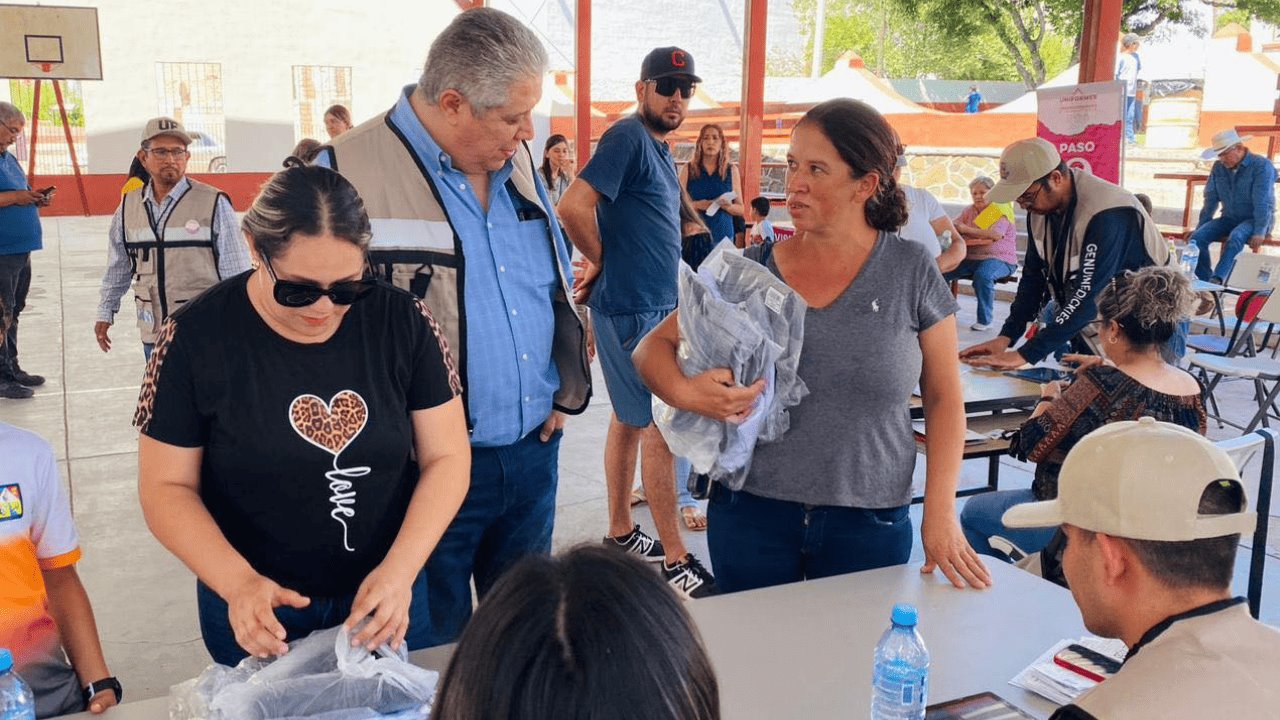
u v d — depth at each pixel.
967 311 10.59
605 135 3.87
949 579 2.20
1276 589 3.96
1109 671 1.80
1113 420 3.07
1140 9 24.33
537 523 2.56
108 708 1.71
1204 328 8.02
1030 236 4.34
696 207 7.52
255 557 1.88
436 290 2.24
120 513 4.82
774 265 2.34
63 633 1.93
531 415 2.43
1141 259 3.95
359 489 1.86
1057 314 4.04
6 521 1.78
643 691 0.71
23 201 6.63
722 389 2.14
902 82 26.33
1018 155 4.07
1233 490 1.36
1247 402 6.78
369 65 21.67
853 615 2.04
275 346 1.80
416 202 2.23
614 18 19.83
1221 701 1.24
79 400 6.75
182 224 4.45
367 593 1.74
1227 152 9.09
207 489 1.87
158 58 20.22
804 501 2.27
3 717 1.53
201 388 1.78
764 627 1.99
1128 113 16.61
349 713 1.50
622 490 4.20
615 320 3.98
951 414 2.29
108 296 4.91
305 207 1.64
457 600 2.46
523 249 2.40
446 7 21.86
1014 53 27.70
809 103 18.06
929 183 16.89
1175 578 1.35
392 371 1.89
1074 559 1.48
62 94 20.83
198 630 3.71
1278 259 6.52
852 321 2.22
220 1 20.44
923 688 1.71
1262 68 17.19
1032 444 3.19
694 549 4.35
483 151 2.21
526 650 0.72
